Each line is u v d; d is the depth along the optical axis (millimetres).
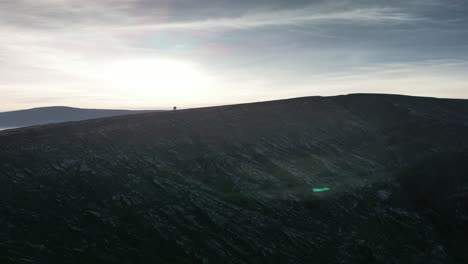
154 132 47219
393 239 30844
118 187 30750
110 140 41594
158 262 22156
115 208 27328
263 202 34031
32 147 35531
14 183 27875
